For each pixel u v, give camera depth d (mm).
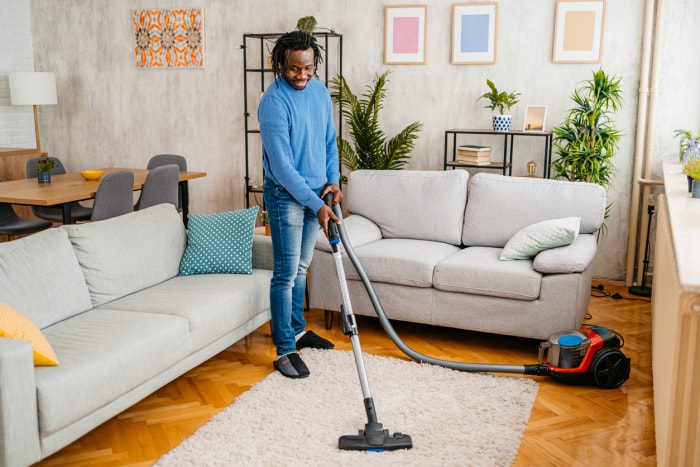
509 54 4781
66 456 2453
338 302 3732
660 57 4383
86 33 6156
